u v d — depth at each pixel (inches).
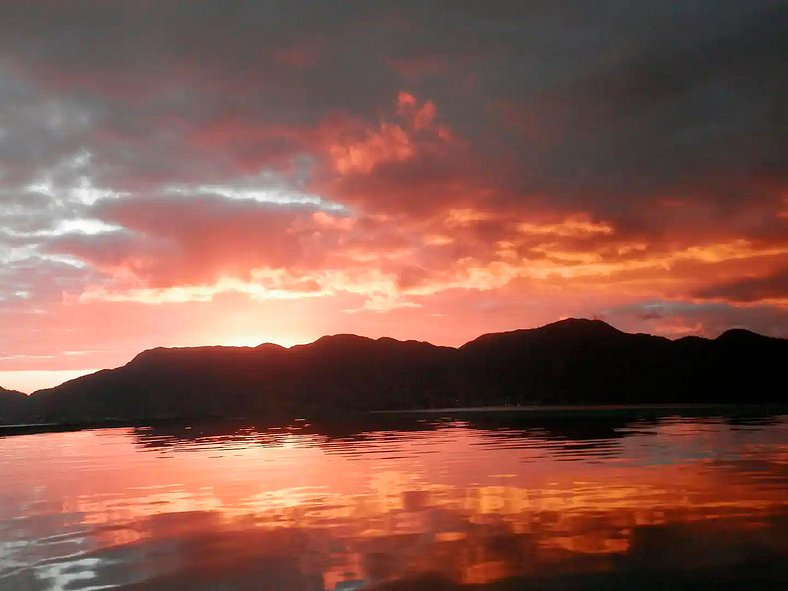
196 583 211.5
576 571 212.5
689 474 392.5
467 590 197.8
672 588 196.4
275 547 249.8
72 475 474.9
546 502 318.0
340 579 211.0
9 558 245.0
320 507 323.0
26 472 503.8
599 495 332.2
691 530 258.7
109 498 368.5
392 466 467.8
